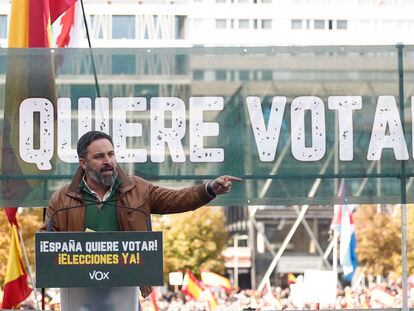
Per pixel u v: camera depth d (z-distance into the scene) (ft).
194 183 37.45
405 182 37.35
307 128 37.50
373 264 179.73
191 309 100.83
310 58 37.52
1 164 37.37
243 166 37.47
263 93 37.50
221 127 37.47
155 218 211.20
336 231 105.29
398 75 37.52
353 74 37.58
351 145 37.52
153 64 37.45
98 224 25.73
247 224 265.54
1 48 37.40
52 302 69.36
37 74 37.45
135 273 23.67
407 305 37.11
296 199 37.58
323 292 60.08
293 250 269.85
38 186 37.35
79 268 23.61
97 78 37.40
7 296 53.01
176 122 37.40
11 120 37.35
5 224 132.98
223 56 37.50
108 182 25.27
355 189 37.58
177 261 212.23
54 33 53.78
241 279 264.52
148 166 37.35
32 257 152.56
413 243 163.43
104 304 24.00
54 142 37.35
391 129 37.47
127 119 37.35
